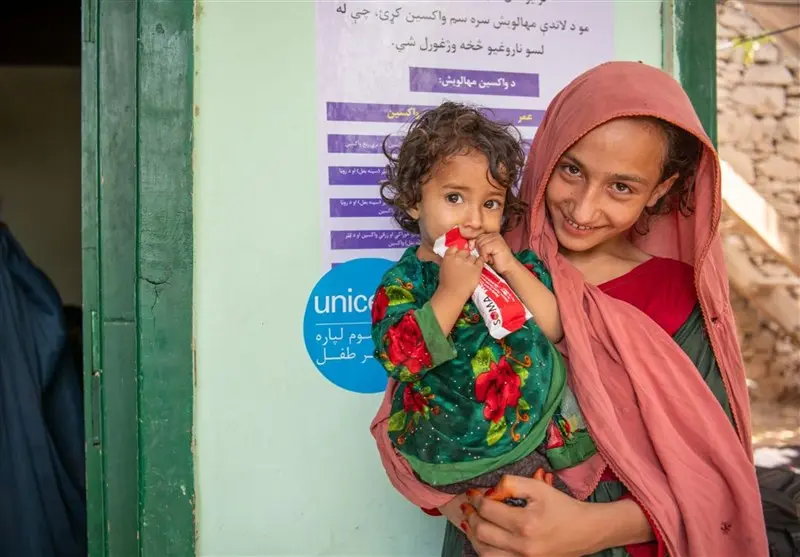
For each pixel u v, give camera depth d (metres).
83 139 1.67
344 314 1.77
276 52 1.74
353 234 1.77
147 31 1.67
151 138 1.68
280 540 1.75
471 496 1.16
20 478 2.26
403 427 1.22
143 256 1.68
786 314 5.00
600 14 1.91
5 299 2.38
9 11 3.86
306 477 1.76
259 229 1.73
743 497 1.15
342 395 1.77
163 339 1.68
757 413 4.68
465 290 1.10
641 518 1.13
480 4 1.84
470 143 1.18
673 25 1.92
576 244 1.24
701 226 1.24
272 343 1.74
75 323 3.69
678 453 1.14
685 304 1.25
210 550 1.72
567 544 1.08
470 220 1.19
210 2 1.71
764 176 5.03
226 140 1.72
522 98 1.87
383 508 1.79
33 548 2.23
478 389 1.13
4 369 2.31
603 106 1.15
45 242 4.53
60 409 2.58
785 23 4.97
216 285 1.72
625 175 1.15
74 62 4.25
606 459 1.15
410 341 1.10
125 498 1.69
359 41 1.78
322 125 1.76
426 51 1.81
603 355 1.21
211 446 1.72
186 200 1.69
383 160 1.79
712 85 1.93
